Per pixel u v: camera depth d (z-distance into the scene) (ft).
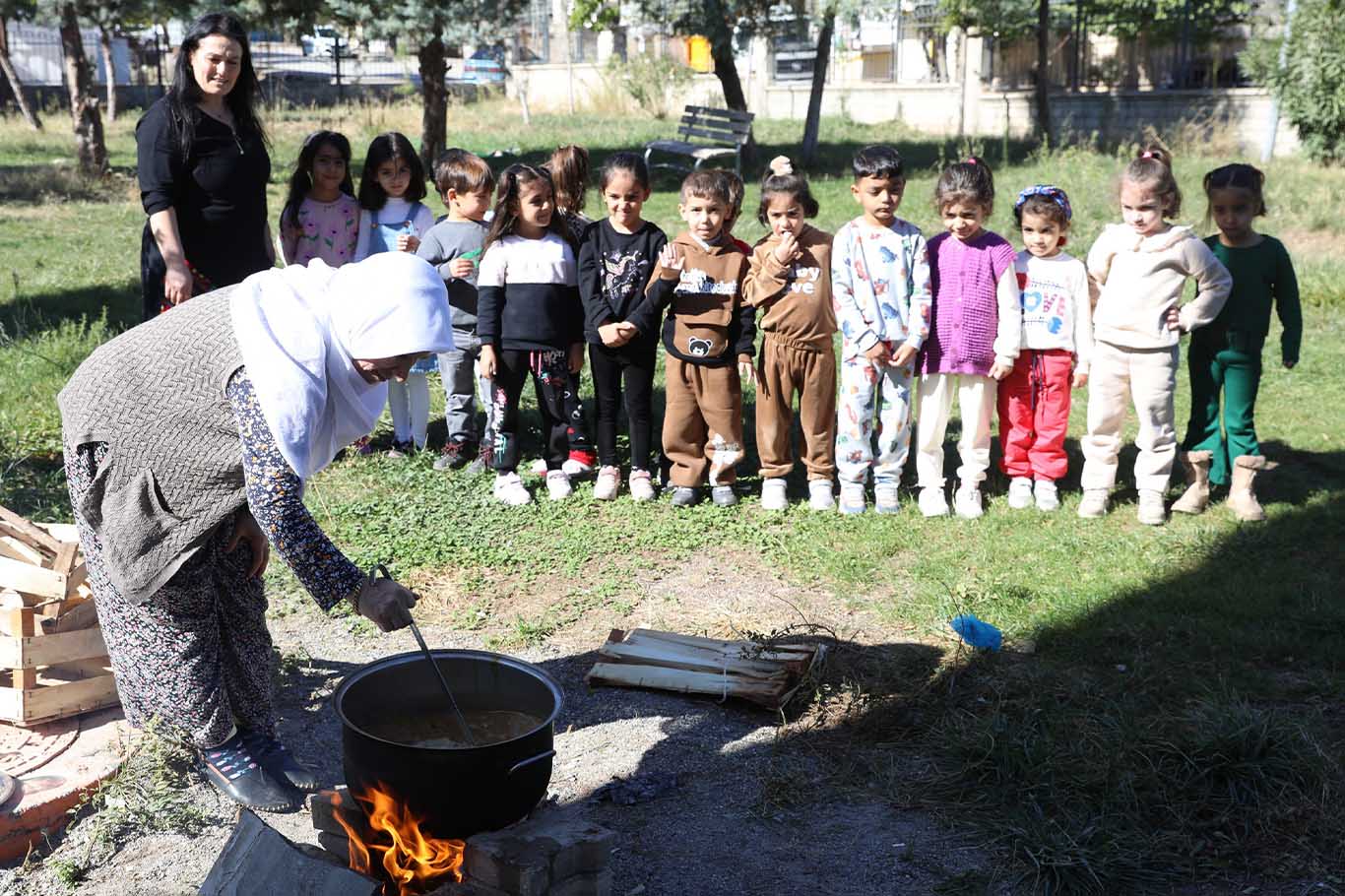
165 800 11.83
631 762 12.98
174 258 17.71
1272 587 16.79
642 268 20.38
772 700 13.82
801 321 19.77
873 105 85.92
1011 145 71.00
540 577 18.02
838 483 22.03
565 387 21.01
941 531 19.69
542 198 20.20
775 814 12.00
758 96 91.81
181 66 17.80
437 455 23.06
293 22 53.26
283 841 9.71
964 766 12.55
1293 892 10.61
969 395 20.30
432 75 58.34
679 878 11.02
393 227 22.48
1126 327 19.61
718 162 62.80
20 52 114.32
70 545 12.73
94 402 10.61
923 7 75.72
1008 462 20.98
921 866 11.12
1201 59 73.56
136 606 11.43
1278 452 23.26
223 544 11.63
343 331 10.17
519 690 10.94
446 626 16.43
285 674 14.65
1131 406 26.63
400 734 10.61
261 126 18.90
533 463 22.71
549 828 9.98
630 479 21.17
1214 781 12.12
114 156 71.20
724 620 16.55
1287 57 62.75
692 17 58.29
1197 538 19.10
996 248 19.83
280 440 9.91
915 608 16.66
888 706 13.87
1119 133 72.84
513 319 20.45
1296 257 40.40
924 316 19.76
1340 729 13.21
